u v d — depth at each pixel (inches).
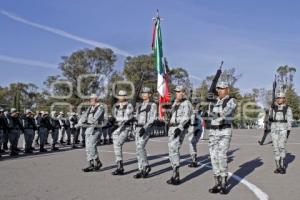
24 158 549.6
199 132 475.8
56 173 406.3
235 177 392.8
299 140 1004.6
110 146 797.9
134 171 425.7
